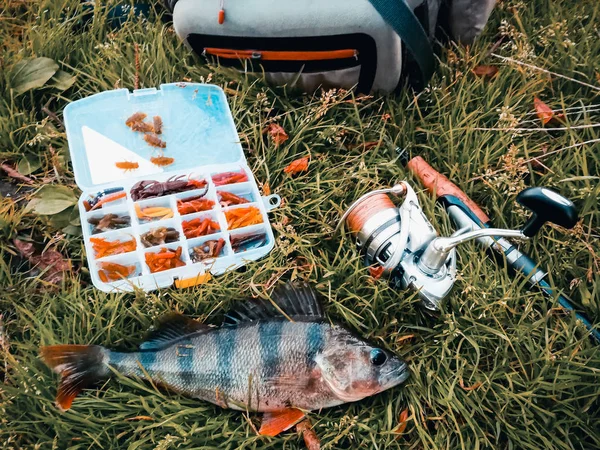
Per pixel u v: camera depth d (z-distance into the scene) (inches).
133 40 20.7
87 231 17.4
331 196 18.6
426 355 16.3
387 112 20.1
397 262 16.3
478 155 19.1
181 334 15.7
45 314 16.3
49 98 20.0
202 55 19.9
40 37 20.2
